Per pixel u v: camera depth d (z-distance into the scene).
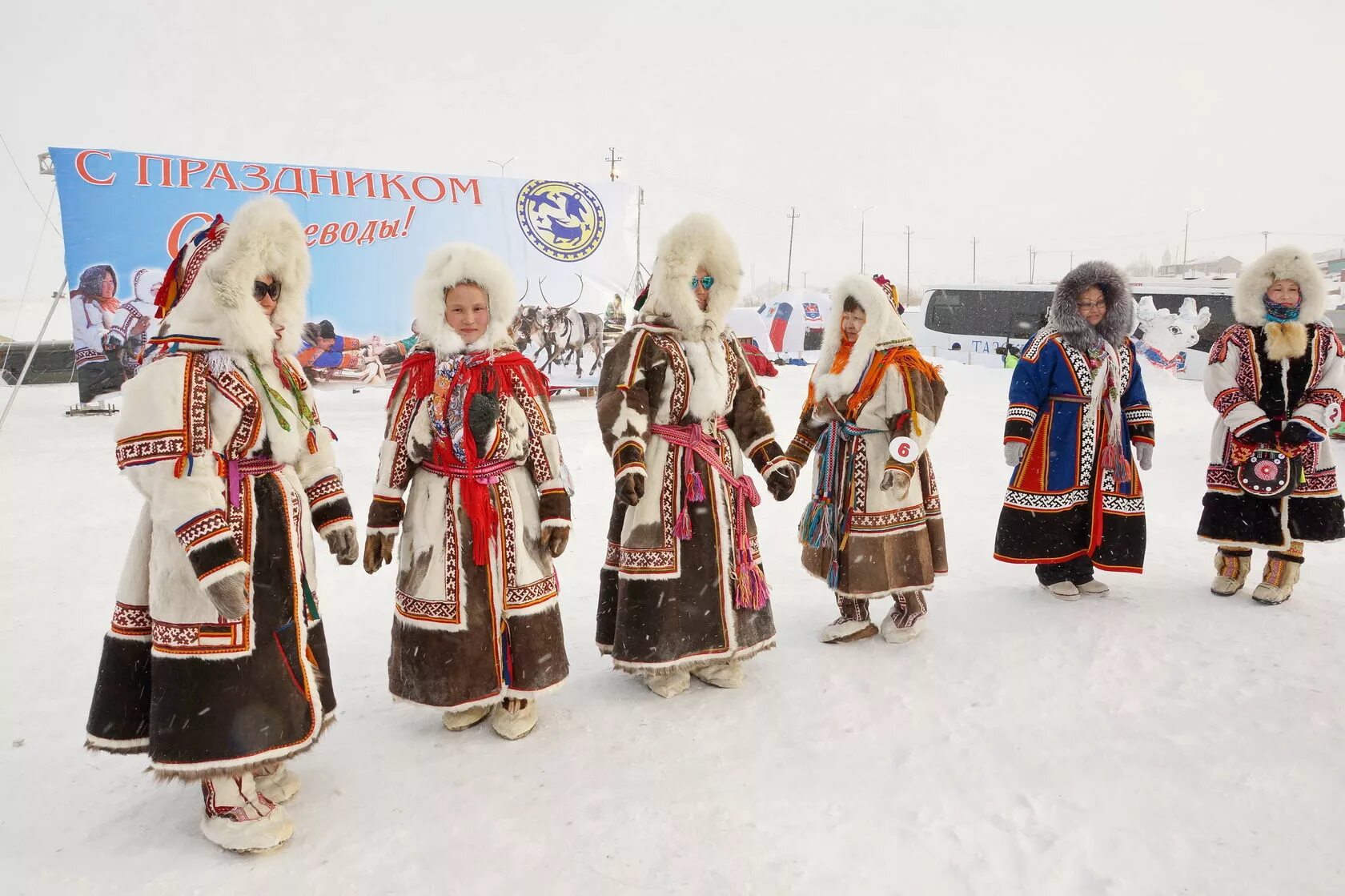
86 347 12.47
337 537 2.55
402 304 13.26
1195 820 2.39
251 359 2.30
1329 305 4.25
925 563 3.72
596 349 14.17
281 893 2.14
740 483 3.33
